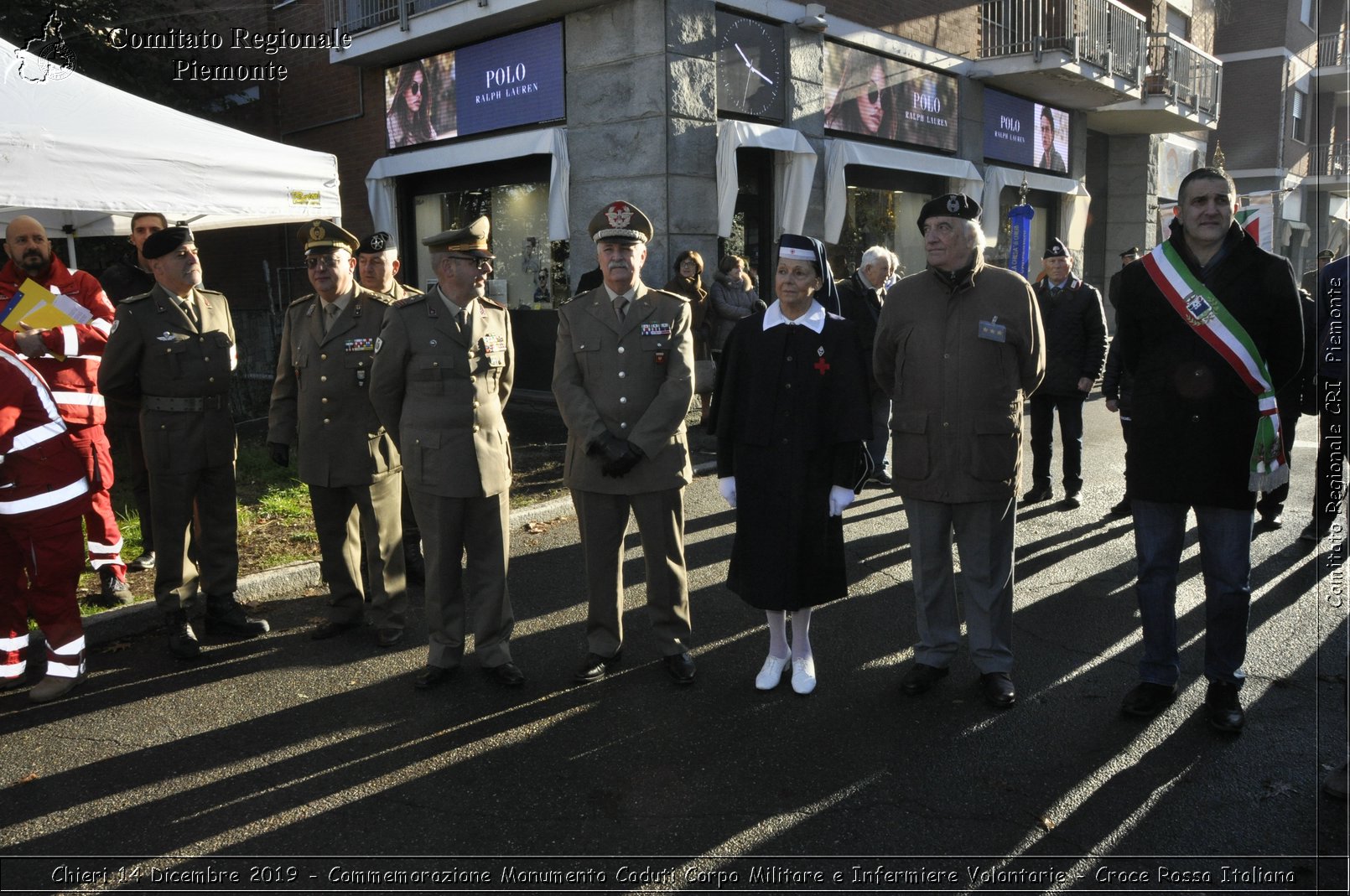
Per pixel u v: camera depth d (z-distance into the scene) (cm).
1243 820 296
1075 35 1363
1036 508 688
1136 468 370
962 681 404
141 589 520
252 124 1429
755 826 298
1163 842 286
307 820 305
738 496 391
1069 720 366
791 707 380
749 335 388
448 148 1160
